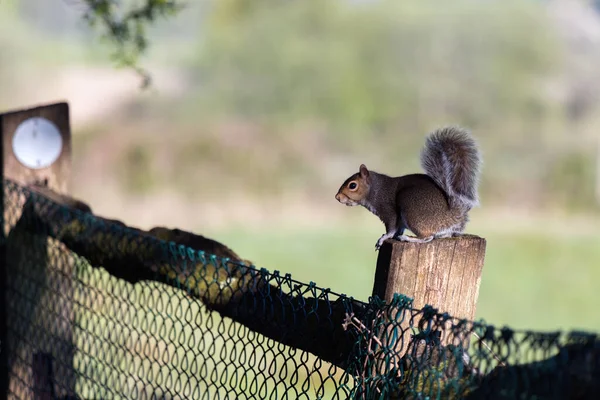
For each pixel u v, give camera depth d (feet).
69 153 17.01
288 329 10.52
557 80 108.58
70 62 104.32
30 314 15.99
